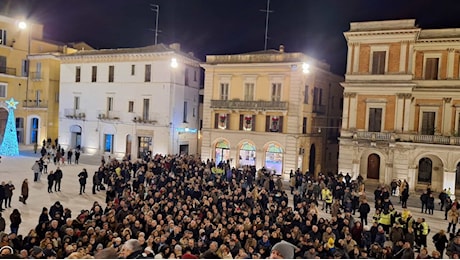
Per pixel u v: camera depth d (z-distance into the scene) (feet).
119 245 37.32
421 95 115.03
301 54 127.13
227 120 136.98
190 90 159.22
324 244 45.68
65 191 90.43
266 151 131.54
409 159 112.27
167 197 62.64
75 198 84.28
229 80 136.67
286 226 50.96
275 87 130.11
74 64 167.22
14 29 177.99
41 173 108.88
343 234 50.31
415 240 57.52
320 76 143.33
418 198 104.78
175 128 150.61
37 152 160.15
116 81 158.20
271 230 48.88
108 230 44.32
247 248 42.86
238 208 57.47
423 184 114.52
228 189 77.66
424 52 114.42
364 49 116.98
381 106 115.14
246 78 133.90
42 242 38.24
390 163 114.32
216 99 138.51
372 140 114.32
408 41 111.14
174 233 43.60
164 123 148.77
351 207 80.53
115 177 80.89
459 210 78.43
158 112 150.00
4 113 182.29
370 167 119.44
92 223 46.03
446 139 107.96
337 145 166.30
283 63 126.72
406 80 111.24
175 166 103.19
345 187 89.35
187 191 69.21
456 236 48.75
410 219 59.06
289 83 127.54
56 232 41.50
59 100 171.42
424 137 110.32
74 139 169.99
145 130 152.35
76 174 113.29
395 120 113.29
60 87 170.71
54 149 148.56
